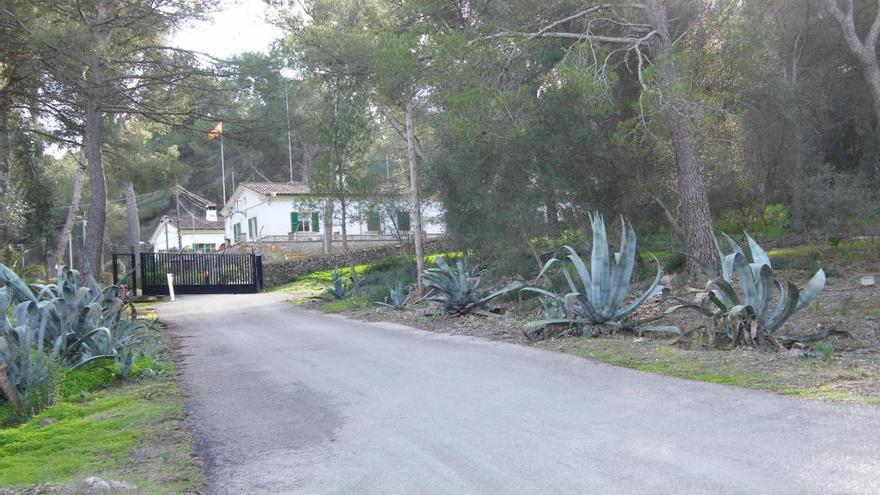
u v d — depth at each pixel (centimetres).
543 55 1766
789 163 2006
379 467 517
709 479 439
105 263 5412
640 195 1927
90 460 585
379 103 2447
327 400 760
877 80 1916
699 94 1433
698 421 571
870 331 980
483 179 1900
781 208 2303
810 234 2023
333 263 3616
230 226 5641
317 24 2286
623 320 1144
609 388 716
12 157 2625
